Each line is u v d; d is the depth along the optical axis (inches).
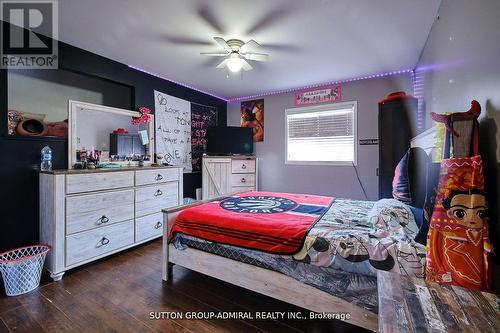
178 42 98.8
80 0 72.4
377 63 120.0
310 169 161.8
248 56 101.3
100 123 110.9
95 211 92.6
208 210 82.0
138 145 126.6
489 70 45.3
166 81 145.0
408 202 66.6
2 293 73.9
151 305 69.0
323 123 158.7
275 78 143.1
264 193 120.3
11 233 86.0
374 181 142.2
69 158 99.2
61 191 83.1
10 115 87.0
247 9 77.2
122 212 102.2
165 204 121.8
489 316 29.4
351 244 54.9
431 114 48.8
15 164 86.7
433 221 45.8
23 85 91.1
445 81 72.1
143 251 107.9
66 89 103.6
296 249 59.3
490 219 44.1
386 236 57.2
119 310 66.5
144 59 115.6
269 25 86.3
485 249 40.7
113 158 115.0
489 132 45.3
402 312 30.3
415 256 49.5
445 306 31.6
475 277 40.3
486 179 45.9
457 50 61.7
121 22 84.4
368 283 52.4
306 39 96.0
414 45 100.8
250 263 66.5
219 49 104.5
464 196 42.3
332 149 156.2
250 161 167.2
